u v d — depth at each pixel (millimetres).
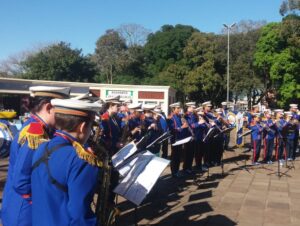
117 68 52094
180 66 41062
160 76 42375
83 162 2502
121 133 7586
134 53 52094
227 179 10242
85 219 2404
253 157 12984
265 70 39719
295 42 34219
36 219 2539
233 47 42375
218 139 12422
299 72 35344
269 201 7965
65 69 44844
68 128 2660
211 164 12586
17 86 29203
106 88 30438
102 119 7016
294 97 35625
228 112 17359
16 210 2926
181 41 49250
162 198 8016
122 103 9352
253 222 6531
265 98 40906
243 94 46094
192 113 11406
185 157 10922
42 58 44875
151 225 6234
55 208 2467
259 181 10039
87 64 46875
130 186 4020
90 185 2479
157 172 4156
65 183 2479
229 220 6602
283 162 13664
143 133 8953
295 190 9070
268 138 13180
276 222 6574
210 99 42406
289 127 12734
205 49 39906
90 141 3139
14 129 6492
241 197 8242
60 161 2508
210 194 8438
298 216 6961
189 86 39938
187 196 8234
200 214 6914
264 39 36969
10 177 3123
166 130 9727
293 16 35531
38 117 3238
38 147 2779
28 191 2920
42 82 29547
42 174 2547
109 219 2975
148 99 31219
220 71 41750
